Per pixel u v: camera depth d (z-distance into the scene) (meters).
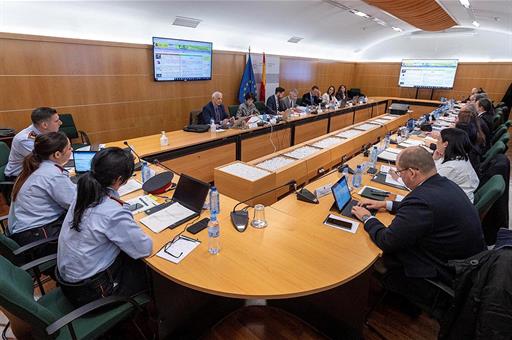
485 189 1.98
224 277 1.25
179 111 5.82
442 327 1.29
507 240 1.14
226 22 5.60
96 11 4.20
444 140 2.27
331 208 1.91
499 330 1.03
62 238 1.30
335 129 6.59
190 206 1.83
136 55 4.93
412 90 10.24
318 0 5.44
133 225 1.35
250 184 2.27
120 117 4.97
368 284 1.54
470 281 1.17
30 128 2.57
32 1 3.67
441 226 1.44
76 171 2.39
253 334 1.76
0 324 1.77
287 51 8.06
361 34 8.77
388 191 2.21
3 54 3.65
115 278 1.38
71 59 4.22
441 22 6.27
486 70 8.85
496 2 5.22
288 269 1.31
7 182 2.44
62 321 1.09
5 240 1.53
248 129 4.21
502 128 4.08
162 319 1.60
